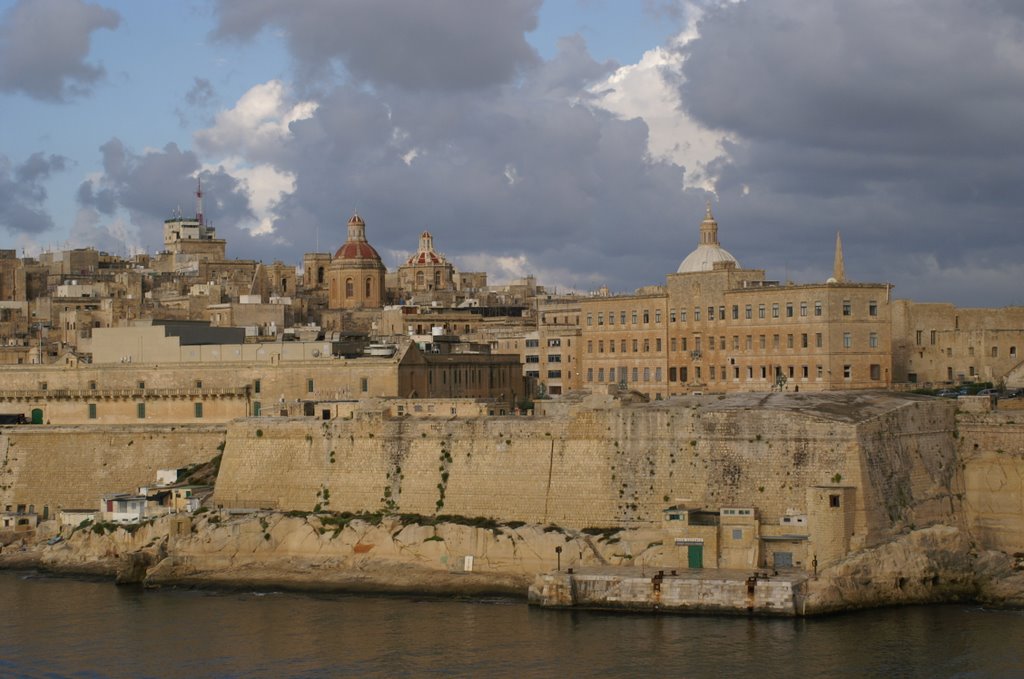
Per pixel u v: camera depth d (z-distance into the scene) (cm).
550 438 18250
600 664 14412
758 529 16812
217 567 18762
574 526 17888
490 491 18438
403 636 15738
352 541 18450
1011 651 14575
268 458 19825
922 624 15575
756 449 17262
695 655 14588
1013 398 19588
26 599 17938
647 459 17750
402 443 19050
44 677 14712
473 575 17788
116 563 19400
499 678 14150
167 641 15862
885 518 16862
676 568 16825
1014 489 17562
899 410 17450
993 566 16938
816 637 15100
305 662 14938
